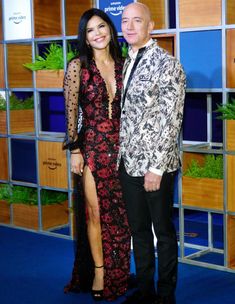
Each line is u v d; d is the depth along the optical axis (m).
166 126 3.06
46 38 4.93
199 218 5.45
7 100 5.36
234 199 4.00
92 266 3.79
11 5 5.17
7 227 5.46
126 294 3.75
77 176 3.84
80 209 3.82
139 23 3.14
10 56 5.30
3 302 3.67
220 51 3.94
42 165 5.13
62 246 4.81
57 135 5.29
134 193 3.28
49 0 5.10
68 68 3.53
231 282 3.91
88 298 3.72
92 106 3.54
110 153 3.57
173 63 3.07
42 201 5.29
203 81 4.04
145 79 3.11
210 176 4.13
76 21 4.85
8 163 5.45
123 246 3.71
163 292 3.30
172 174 3.23
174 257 3.29
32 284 3.98
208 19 3.96
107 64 3.54
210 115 4.61
